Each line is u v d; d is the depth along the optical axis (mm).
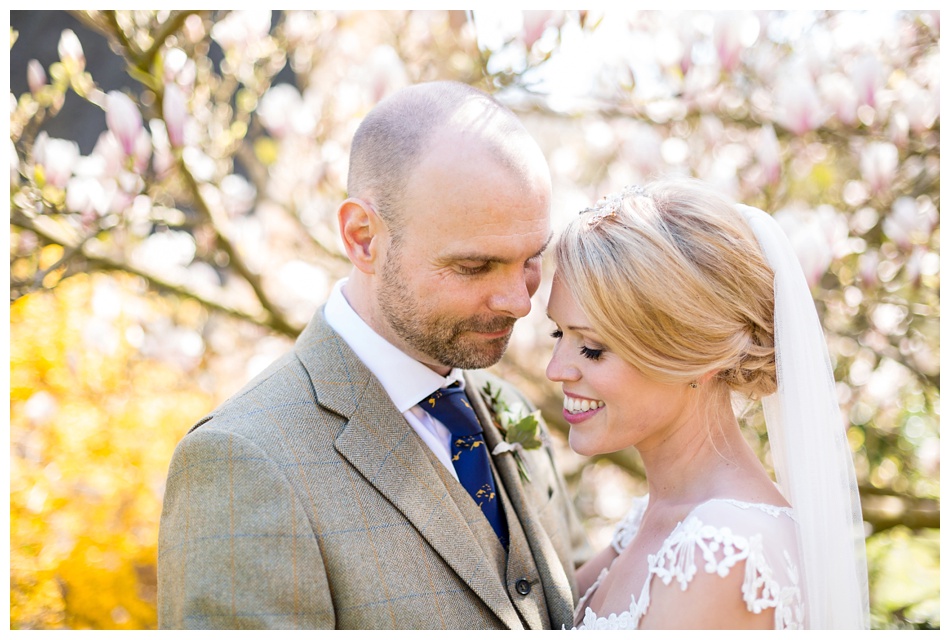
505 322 1638
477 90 1681
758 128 3023
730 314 1644
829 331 2953
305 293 3510
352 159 1705
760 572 1462
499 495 1784
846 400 3018
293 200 3484
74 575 2633
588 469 3771
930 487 3027
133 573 2748
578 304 1666
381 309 1680
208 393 3266
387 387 1709
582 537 2229
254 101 3084
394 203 1596
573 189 3439
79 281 2988
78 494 2738
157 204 2904
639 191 1753
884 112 2871
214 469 1487
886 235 2865
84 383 2893
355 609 1483
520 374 3512
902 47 2980
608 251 1643
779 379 1688
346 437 1585
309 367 1663
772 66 2996
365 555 1511
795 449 1647
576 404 1749
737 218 1727
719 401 1750
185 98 2738
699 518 1554
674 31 2764
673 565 1510
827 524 1625
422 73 3295
